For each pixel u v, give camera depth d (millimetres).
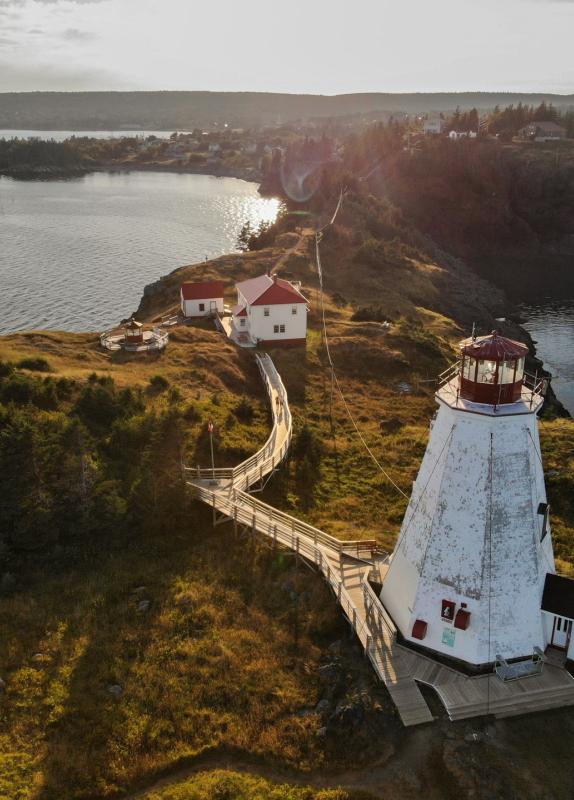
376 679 25312
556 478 44250
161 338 66062
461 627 24938
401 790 21125
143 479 35000
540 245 171500
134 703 24188
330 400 59438
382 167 189250
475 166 174750
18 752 21922
